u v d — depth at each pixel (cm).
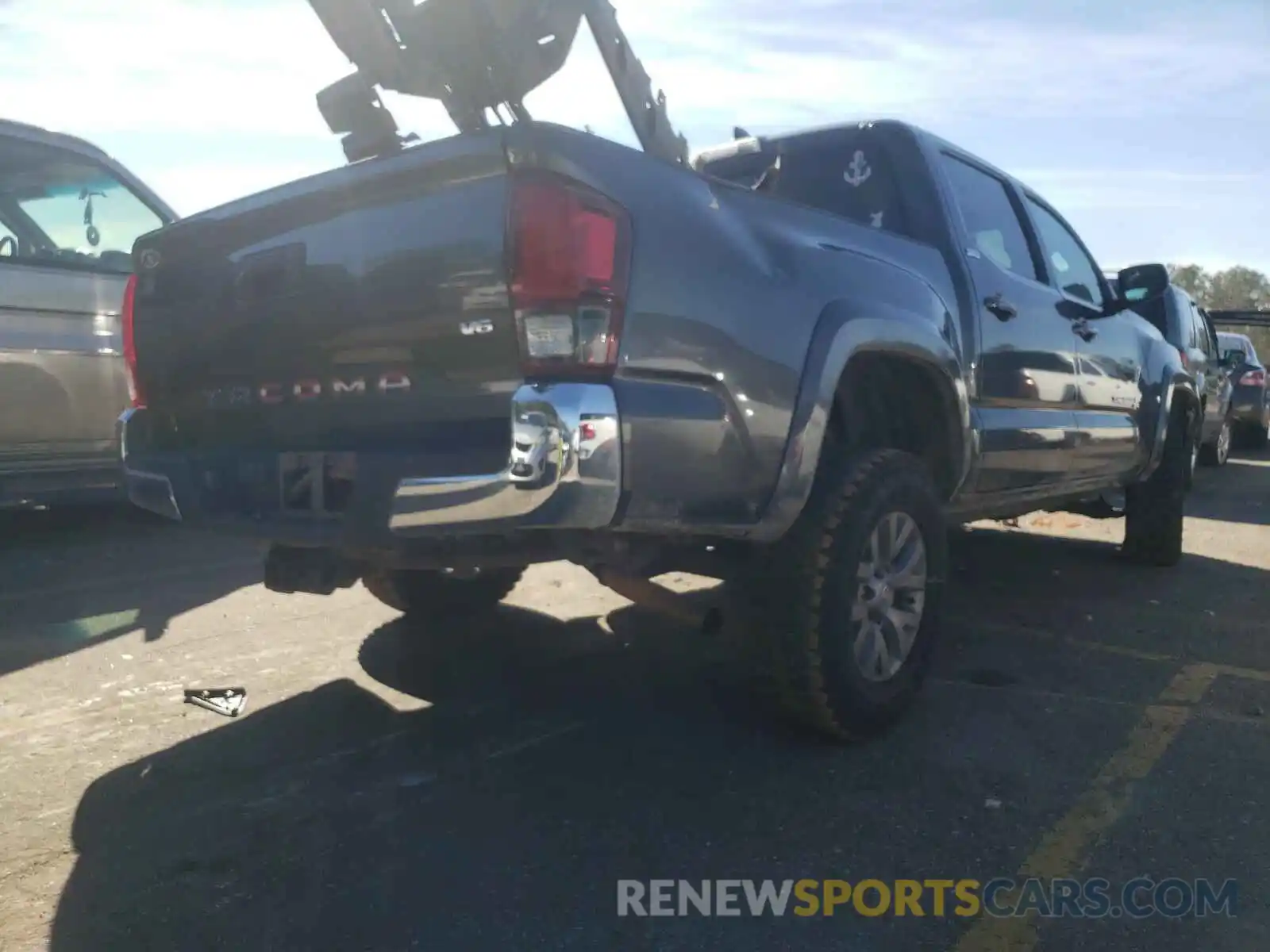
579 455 266
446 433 302
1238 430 1716
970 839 306
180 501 360
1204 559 719
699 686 426
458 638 486
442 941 254
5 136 620
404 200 304
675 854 295
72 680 423
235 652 461
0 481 599
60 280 618
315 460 320
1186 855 299
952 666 463
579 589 575
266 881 278
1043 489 509
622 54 343
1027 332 482
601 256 273
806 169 489
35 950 248
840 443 395
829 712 351
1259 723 397
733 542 339
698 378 297
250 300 348
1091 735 383
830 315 338
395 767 347
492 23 314
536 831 306
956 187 475
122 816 312
